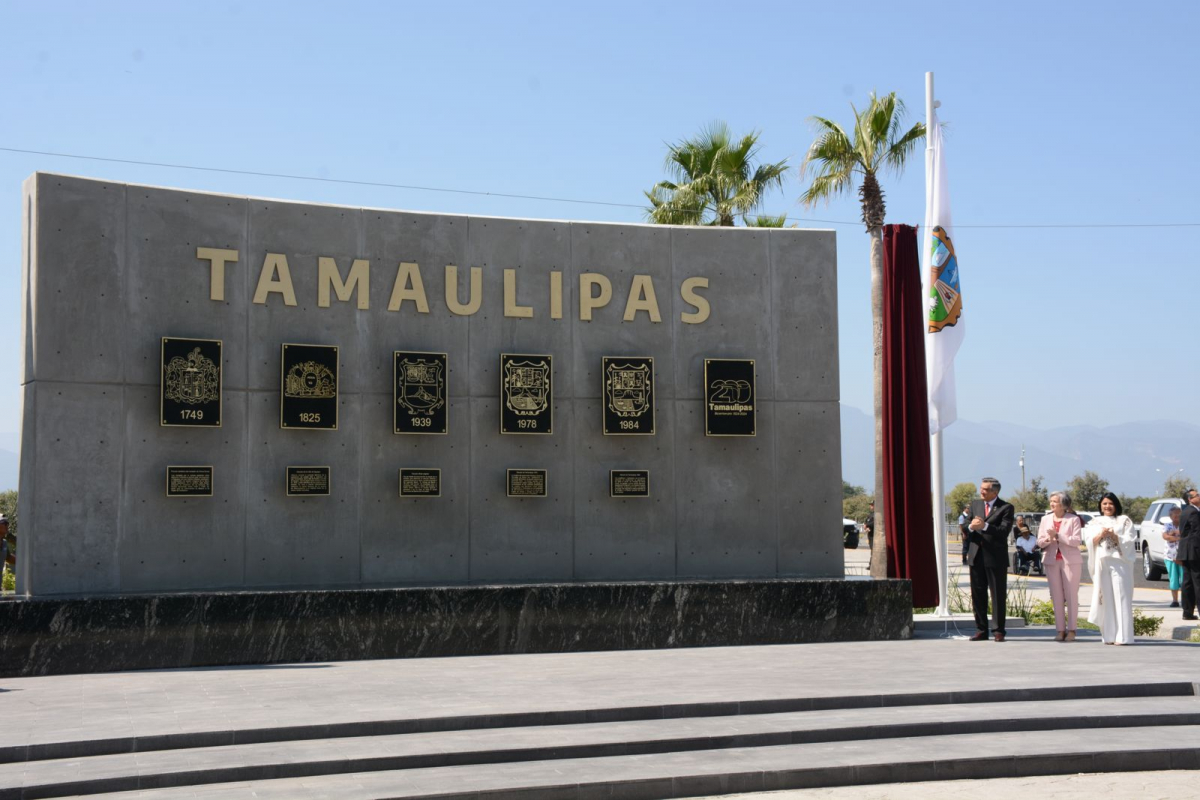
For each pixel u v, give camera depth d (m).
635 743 8.88
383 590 13.11
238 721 9.05
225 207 13.65
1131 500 80.12
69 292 12.75
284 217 13.95
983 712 10.05
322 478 13.80
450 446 14.41
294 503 13.73
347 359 14.07
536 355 14.75
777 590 14.55
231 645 12.50
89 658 11.91
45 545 12.47
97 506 12.75
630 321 15.21
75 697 10.27
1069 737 9.52
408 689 10.70
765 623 14.48
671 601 14.15
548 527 14.71
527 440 14.72
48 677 11.59
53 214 12.71
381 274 14.31
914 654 13.39
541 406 14.66
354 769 8.24
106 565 12.75
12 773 7.83
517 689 10.68
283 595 12.74
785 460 15.59
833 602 14.74
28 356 12.75
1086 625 17.48
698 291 15.52
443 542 14.30
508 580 14.49
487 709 9.57
